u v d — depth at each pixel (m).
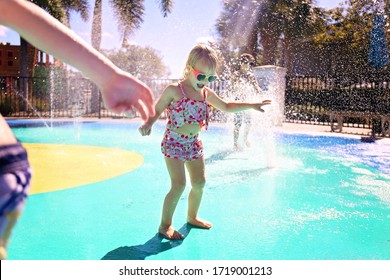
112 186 4.17
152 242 2.71
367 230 2.99
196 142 2.90
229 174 4.86
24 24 0.81
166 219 2.86
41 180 4.33
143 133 2.82
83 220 3.11
